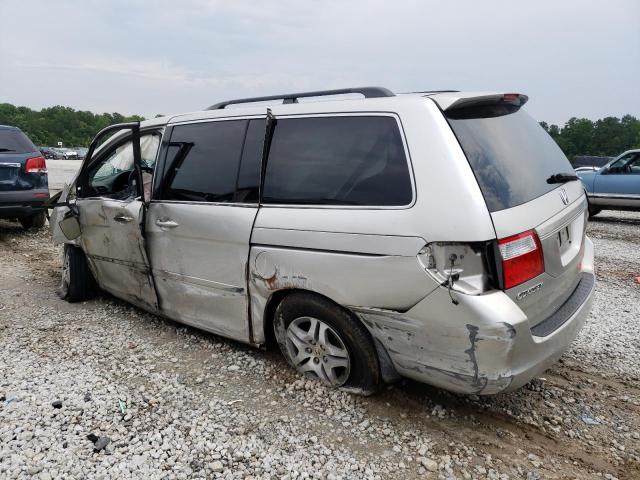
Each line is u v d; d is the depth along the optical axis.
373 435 2.79
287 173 3.17
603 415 3.03
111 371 3.52
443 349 2.55
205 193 3.57
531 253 2.57
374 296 2.71
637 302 5.18
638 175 11.09
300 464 2.57
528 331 2.46
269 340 3.47
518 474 2.51
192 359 3.69
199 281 3.62
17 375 3.44
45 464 2.55
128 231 4.09
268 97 3.65
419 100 2.78
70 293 4.91
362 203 2.79
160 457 2.62
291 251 3.01
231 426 2.88
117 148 4.51
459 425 2.89
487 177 2.59
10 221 9.91
